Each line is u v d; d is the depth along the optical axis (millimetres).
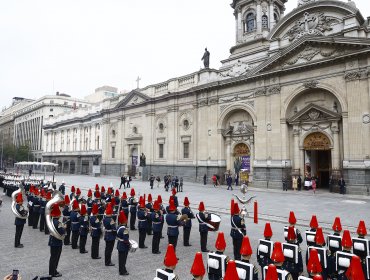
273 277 5328
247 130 38531
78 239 13250
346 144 29500
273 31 38656
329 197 27359
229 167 40250
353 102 29078
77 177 56062
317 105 31969
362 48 28484
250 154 38469
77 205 12250
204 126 42594
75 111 78562
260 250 8922
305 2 36750
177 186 31844
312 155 34969
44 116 100812
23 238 13328
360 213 19219
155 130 50719
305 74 32719
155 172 49469
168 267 6109
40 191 15383
